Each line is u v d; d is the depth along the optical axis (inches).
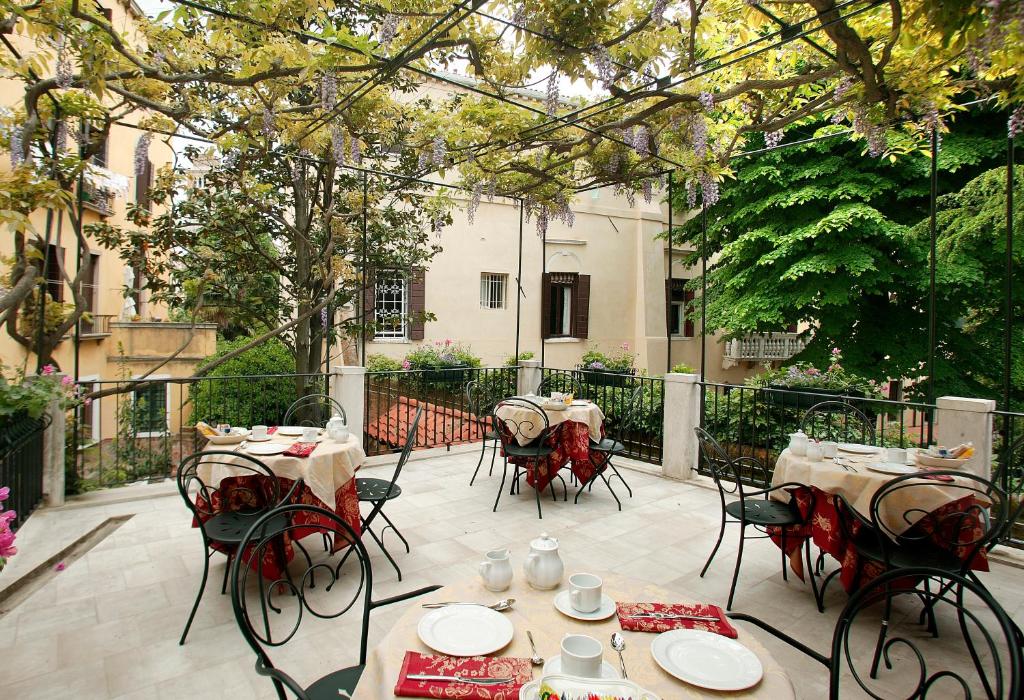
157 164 441.1
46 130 185.9
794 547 126.7
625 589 67.6
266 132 182.2
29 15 135.9
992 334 346.6
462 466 227.1
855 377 332.2
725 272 422.9
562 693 45.1
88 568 128.3
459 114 193.8
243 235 275.6
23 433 148.6
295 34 136.8
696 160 199.5
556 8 136.7
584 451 179.2
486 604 62.6
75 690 85.1
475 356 446.0
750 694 48.1
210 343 420.8
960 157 302.4
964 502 105.3
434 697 46.9
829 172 337.4
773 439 267.4
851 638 104.8
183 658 93.6
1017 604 119.9
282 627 103.5
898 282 345.7
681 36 146.1
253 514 116.8
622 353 513.0
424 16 141.5
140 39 217.6
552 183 239.1
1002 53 116.0
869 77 132.5
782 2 119.0
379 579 124.4
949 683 91.0
